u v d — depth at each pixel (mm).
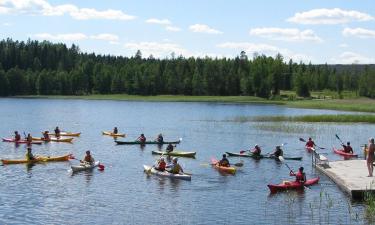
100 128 77438
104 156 47062
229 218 25984
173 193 31312
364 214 26125
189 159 45844
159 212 27078
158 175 36781
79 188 32531
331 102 141250
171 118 97000
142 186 33219
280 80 191250
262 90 186625
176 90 196500
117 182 34469
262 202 29016
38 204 28469
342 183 31109
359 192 28766
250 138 63219
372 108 112562
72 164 41625
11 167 39844
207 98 181625
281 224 24906
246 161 44469
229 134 67812
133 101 172000
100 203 28797
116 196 30484
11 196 30219
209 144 57406
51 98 180250
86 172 38031
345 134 66875
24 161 41875
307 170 39562
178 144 57250
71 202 28984
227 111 119375
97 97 187000
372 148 32500
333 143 58250
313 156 45969
